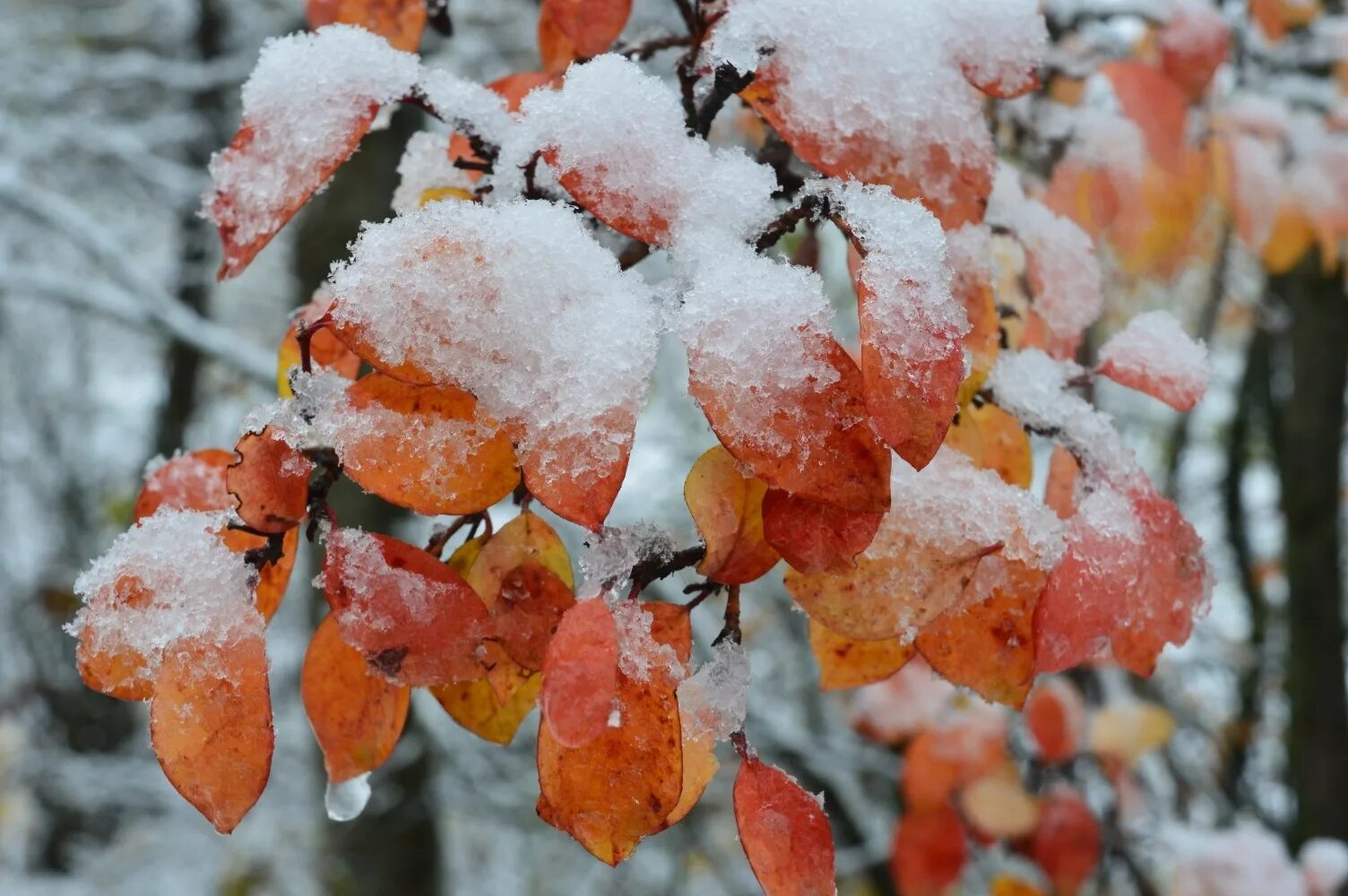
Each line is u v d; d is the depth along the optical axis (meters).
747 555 0.54
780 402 0.52
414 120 1.77
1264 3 1.06
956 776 1.22
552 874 3.30
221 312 3.62
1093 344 1.04
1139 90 0.73
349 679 0.58
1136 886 1.44
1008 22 0.58
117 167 2.77
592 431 0.52
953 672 0.58
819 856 0.54
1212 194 0.98
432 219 0.54
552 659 0.51
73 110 2.70
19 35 2.73
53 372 4.21
